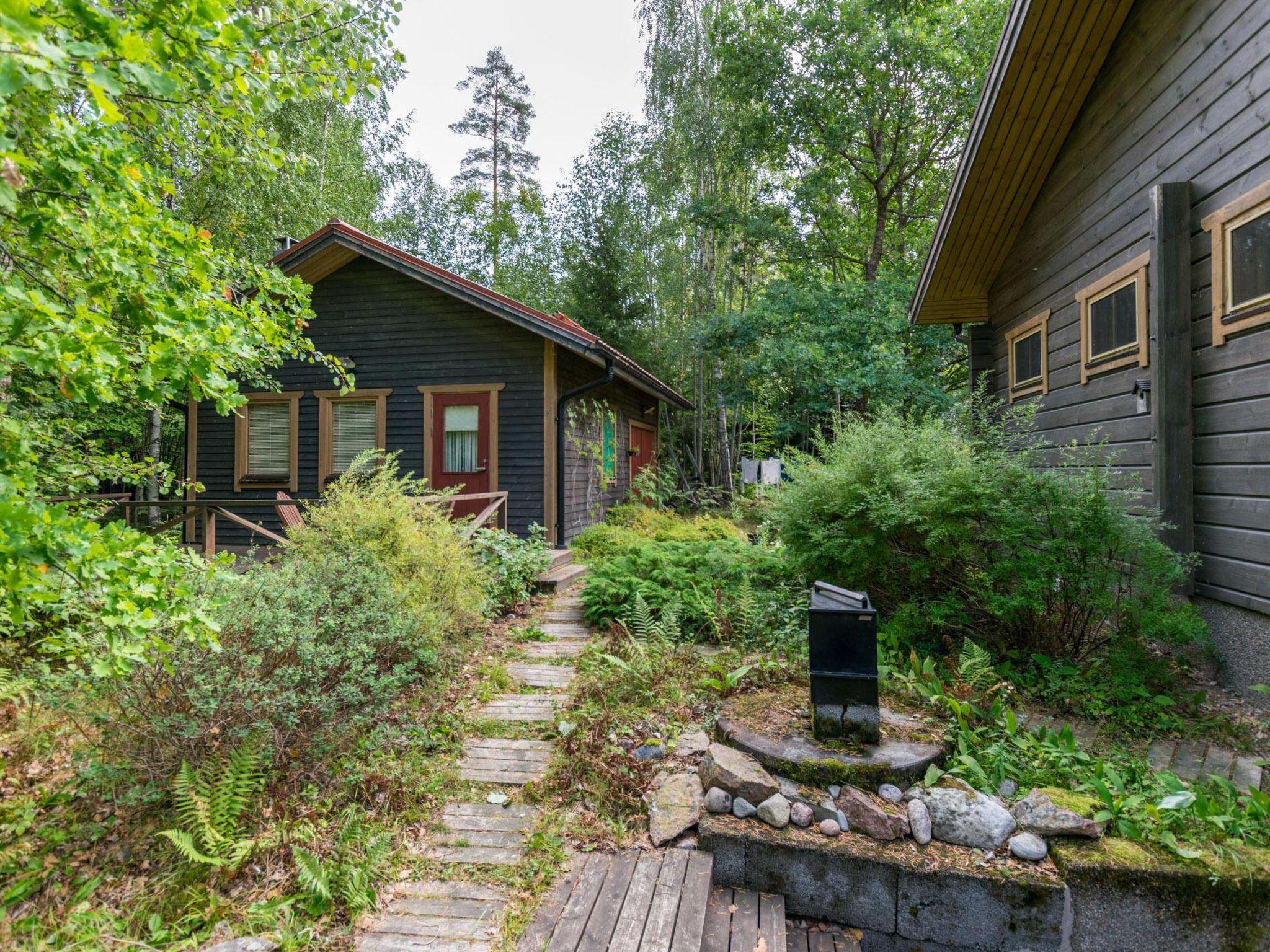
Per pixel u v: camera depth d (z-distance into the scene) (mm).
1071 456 5086
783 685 3904
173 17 2070
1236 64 3953
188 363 2512
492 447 8797
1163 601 3926
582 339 7891
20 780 3148
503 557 6285
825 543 4727
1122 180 5324
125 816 2885
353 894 2469
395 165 16281
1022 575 4105
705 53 15258
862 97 14797
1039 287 7062
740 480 16547
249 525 5676
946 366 14664
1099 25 5344
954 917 2572
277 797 2943
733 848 2779
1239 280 3969
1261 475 3799
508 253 24438
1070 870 2512
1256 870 2426
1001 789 2945
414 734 3568
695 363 16516
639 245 17594
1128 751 3396
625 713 3738
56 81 1483
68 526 1823
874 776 2916
